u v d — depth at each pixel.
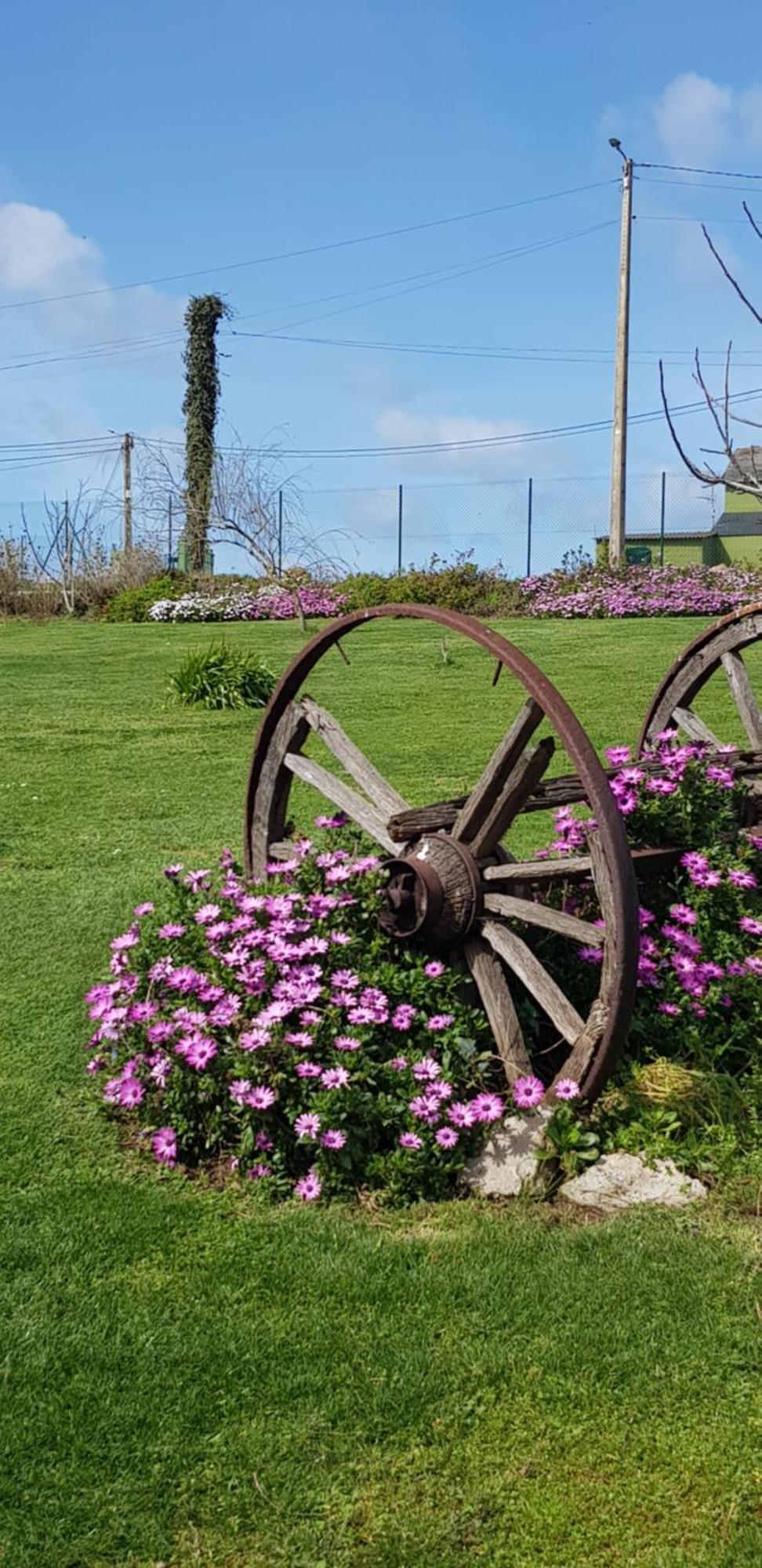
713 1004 3.93
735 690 4.97
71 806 7.87
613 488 26.47
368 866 3.86
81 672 14.80
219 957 3.71
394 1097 3.41
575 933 3.40
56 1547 2.21
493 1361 2.65
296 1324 2.78
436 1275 2.94
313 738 9.96
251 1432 2.47
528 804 4.04
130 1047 3.70
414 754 9.19
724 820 4.31
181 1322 2.79
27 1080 4.01
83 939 5.34
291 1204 3.28
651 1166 3.34
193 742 10.03
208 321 33.81
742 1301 2.83
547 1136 3.33
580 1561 2.19
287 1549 2.21
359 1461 2.40
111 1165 3.50
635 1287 2.88
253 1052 3.35
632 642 15.77
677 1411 2.52
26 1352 2.69
